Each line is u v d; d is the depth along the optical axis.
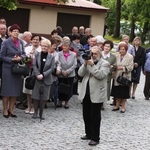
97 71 6.55
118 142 7.25
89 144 6.86
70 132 7.57
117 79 9.54
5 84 8.06
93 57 6.79
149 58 11.67
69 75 9.44
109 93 9.77
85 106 6.96
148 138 7.72
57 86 9.31
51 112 9.06
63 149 6.54
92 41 9.84
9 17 19.94
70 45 10.14
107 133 7.80
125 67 9.66
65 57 9.47
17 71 7.94
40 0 20.34
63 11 21.02
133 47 11.35
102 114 9.43
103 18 22.03
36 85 8.22
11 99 8.23
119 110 10.02
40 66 8.23
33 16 20.41
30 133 7.28
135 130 8.26
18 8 19.98
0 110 8.69
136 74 11.47
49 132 7.46
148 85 11.80
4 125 7.63
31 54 8.73
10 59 7.99
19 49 8.16
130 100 11.62
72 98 10.87
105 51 9.58
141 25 37.91
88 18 21.78
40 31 20.75
